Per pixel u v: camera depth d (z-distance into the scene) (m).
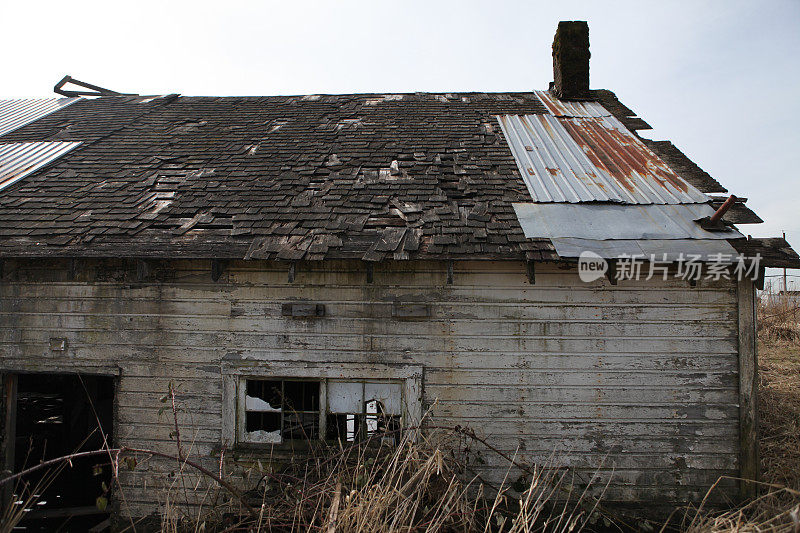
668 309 5.17
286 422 5.53
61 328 5.54
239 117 9.07
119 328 5.51
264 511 4.29
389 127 8.29
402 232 5.18
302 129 8.31
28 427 8.26
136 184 6.41
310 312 5.32
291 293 5.40
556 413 5.20
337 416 5.48
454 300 5.30
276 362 5.38
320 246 4.97
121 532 5.16
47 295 5.55
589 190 5.96
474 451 5.20
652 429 5.14
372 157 7.04
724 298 5.14
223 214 5.62
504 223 5.33
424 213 5.54
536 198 5.78
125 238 5.23
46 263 5.55
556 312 5.25
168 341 5.46
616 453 5.15
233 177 6.54
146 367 5.47
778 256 4.73
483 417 5.24
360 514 3.73
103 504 3.98
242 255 4.91
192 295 5.46
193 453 5.39
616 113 8.92
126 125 8.75
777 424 6.81
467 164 6.77
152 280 5.49
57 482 6.71
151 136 8.18
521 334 5.26
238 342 5.41
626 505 5.10
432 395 5.28
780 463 5.54
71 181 6.54
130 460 4.30
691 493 5.08
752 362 5.07
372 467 4.50
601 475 5.14
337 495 3.78
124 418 5.48
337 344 5.35
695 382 5.14
